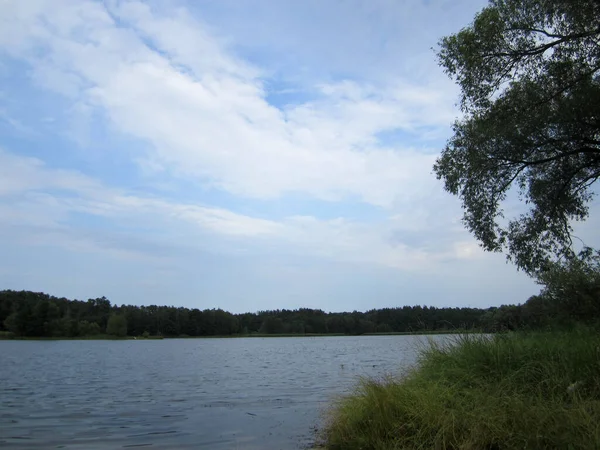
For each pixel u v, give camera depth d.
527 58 11.75
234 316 164.75
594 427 5.39
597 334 8.48
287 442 9.12
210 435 10.30
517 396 6.80
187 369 33.19
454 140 13.55
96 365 37.97
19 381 24.70
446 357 9.48
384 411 7.63
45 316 124.50
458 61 12.15
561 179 13.20
